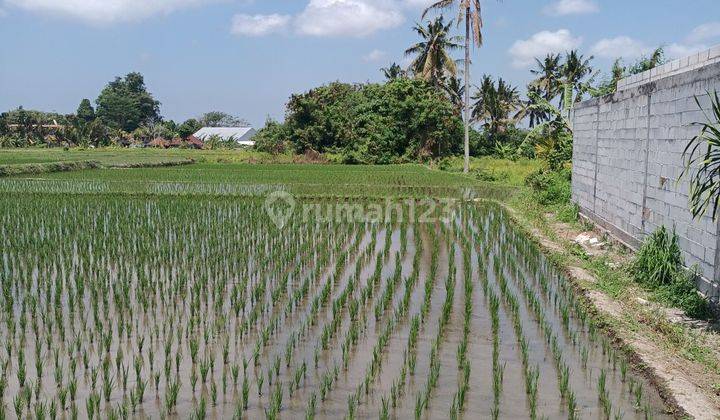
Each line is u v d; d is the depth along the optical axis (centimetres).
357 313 959
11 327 849
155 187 2564
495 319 897
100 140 7431
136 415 621
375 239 1545
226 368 739
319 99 5797
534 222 1831
